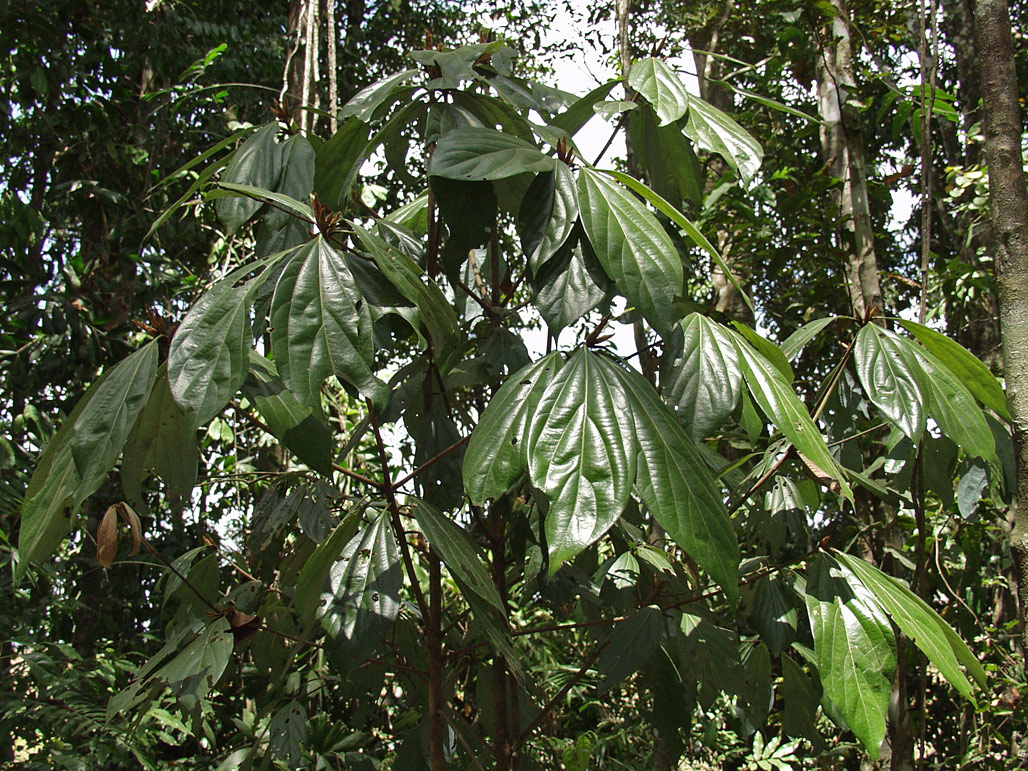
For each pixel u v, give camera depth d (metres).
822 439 1.23
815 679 1.85
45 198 3.36
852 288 2.74
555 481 1.03
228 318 1.06
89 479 1.03
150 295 3.44
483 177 1.10
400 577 1.27
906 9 4.07
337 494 1.62
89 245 3.44
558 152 1.33
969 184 3.16
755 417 1.29
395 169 1.74
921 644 1.14
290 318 1.07
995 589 3.41
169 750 3.33
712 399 1.22
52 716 2.51
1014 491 1.53
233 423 3.35
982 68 1.56
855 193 2.71
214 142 3.94
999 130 1.52
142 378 1.09
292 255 1.15
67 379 3.08
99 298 3.38
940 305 3.30
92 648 3.25
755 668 1.79
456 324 1.30
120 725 2.56
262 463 3.36
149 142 3.61
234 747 2.75
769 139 4.23
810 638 1.77
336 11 5.22
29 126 3.42
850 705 1.14
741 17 4.01
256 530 1.67
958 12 3.55
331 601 1.26
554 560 0.98
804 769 3.47
